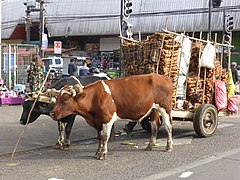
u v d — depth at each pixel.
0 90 16.92
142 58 10.70
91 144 10.56
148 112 9.34
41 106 9.50
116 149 9.93
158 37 10.36
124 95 9.00
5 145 10.25
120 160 8.95
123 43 11.41
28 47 20.20
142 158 9.10
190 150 9.73
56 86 9.77
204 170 8.21
